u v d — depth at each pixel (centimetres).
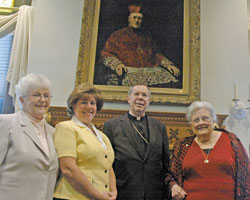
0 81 368
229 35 336
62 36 336
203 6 346
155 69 320
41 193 134
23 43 338
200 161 183
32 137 141
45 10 343
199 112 192
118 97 307
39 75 162
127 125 210
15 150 132
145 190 188
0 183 127
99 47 325
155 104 310
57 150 152
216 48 332
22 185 129
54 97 317
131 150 197
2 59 378
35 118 156
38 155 138
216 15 343
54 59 328
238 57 329
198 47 324
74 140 156
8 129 137
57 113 293
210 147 189
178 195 179
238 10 344
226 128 304
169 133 289
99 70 318
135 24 334
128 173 191
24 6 357
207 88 320
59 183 152
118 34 331
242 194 170
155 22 336
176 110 310
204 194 173
